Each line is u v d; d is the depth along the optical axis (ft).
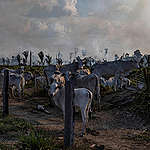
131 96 47.88
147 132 29.78
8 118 31.45
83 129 27.61
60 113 42.06
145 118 35.37
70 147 21.15
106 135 28.48
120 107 43.09
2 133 24.94
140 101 42.63
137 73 85.46
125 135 28.66
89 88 39.96
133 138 27.30
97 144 24.20
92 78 39.83
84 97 27.68
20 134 24.64
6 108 34.42
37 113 41.04
